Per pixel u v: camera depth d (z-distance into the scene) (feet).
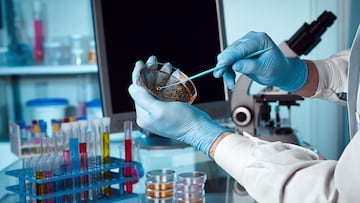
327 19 6.21
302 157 3.56
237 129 6.67
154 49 6.73
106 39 6.34
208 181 5.32
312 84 5.32
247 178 3.54
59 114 10.93
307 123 9.52
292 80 5.11
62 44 11.43
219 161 3.82
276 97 6.56
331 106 9.35
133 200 4.75
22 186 4.70
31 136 6.54
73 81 11.78
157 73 4.25
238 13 9.91
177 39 6.92
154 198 4.69
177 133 4.01
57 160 4.63
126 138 5.03
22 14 11.48
